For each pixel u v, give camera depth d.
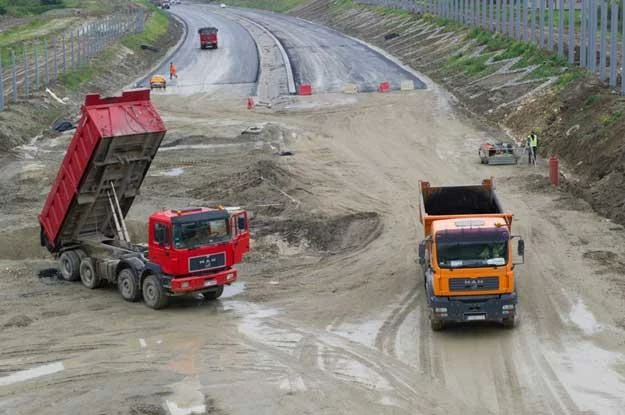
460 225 28.00
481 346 27.36
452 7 106.12
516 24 84.38
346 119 70.50
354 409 23.25
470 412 22.92
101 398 24.14
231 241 31.33
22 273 36.25
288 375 25.58
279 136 64.25
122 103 32.06
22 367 26.61
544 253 36.22
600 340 27.47
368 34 122.44
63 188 33.03
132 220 40.97
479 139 61.38
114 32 113.81
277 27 141.88
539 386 24.36
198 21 159.25
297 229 40.81
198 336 28.98
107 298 33.03
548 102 61.12
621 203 41.47
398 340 28.16
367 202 45.81
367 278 34.53
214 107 78.00
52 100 76.00
